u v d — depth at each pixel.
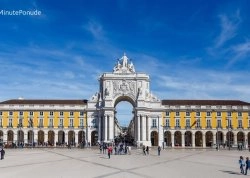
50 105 86.69
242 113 86.38
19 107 86.38
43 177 21.48
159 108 86.31
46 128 85.75
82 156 42.38
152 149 68.25
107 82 86.88
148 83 87.69
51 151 54.56
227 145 85.00
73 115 86.88
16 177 21.44
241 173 24.77
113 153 50.66
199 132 86.94
